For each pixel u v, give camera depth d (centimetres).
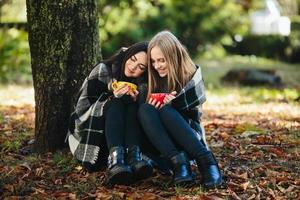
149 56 442
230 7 1730
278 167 467
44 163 488
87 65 507
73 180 448
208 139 571
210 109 832
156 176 443
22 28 1394
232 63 1825
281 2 2725
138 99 450
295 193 411
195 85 446
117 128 430
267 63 1883
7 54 1265
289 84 1230
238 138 572
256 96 1010
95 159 451
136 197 404
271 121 680
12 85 1141
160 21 1539
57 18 497
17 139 564
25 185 436
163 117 426
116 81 451
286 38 2002
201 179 429
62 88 505
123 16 1479
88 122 452
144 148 445
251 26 2094
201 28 1652
